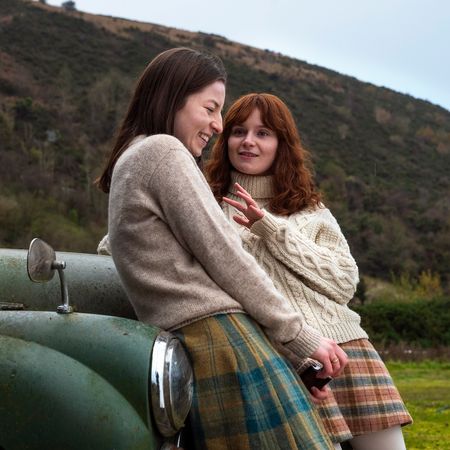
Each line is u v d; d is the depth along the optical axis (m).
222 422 2.70
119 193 2.89
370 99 85.31
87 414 2.50
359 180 63.66
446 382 15.66
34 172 44.25
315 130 73.88
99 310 3.65
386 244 52.69
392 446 3.57
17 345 2.56
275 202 3.84
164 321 2.80
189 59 3.16
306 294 3.53
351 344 3.57
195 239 2.81
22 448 2.50
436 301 30.36
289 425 2.71
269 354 2.78
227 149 3.99
